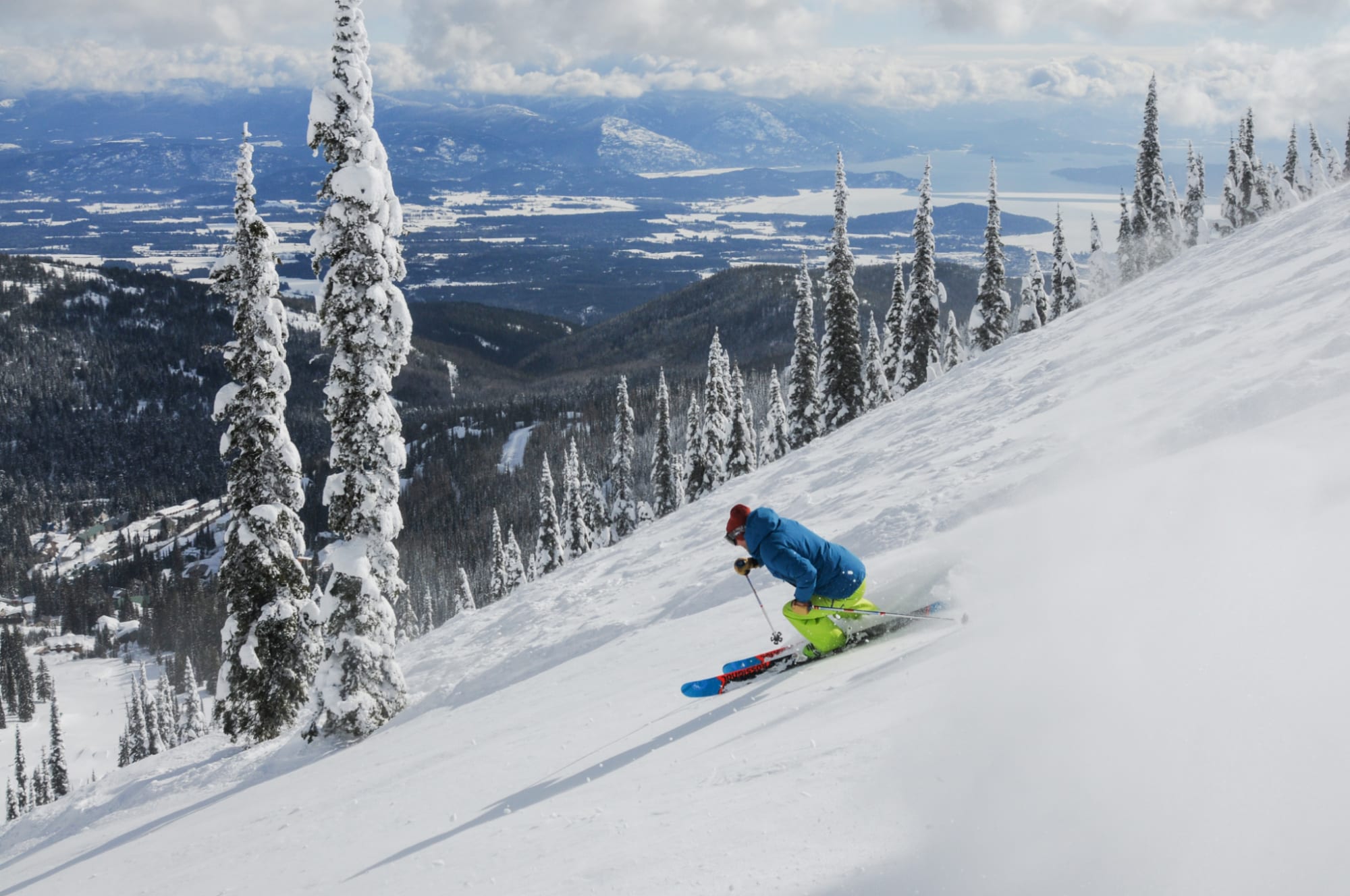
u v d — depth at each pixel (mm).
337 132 20734
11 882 17828
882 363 53250
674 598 16516
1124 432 10844
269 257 24016
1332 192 26703
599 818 4816
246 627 25062
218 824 13023
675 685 8875
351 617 21500
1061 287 63031
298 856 7840
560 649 17875
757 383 152000
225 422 24859
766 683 7184
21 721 148125
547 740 8727
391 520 22062
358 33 20766
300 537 25438
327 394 21703
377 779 11141
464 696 18984
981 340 49906
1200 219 67125
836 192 44906
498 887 4168
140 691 108062
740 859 3121
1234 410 9125
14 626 180125
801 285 47531
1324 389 8531
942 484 13359
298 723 25250
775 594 11922
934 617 6422
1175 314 18969
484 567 131250
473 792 7609
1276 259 19906
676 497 62469
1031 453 12562
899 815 2963
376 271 21188
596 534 71812
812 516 17172
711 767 4891
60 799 25625
